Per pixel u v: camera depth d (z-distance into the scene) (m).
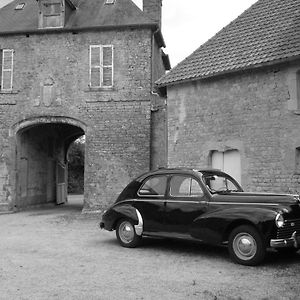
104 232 12.41
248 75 12.57
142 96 19.11
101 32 19.56
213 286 6.25
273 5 14.08
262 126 12.14
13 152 19.94
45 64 19.78
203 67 13.64
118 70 19.38
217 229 7.93
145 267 7.55
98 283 6.45
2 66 20.08
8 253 9.10
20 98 19.86
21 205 20.83
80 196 35.56
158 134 18.98
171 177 9.04
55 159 25.47
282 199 7.72
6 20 20.97
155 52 21.08
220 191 8.59
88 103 19.39
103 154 19.12
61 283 6.47
